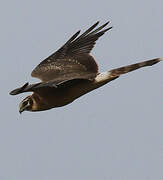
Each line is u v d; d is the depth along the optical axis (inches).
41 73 572.1
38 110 565.3
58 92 546.6
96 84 534.6
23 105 565.3
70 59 583.2
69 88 542.0
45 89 547.2
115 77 528.1
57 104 556.4
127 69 526.3
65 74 563.8
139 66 523.8
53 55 589.3
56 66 577.3
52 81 505.7
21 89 462.3
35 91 550.9
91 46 591.5
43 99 554.3
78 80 535.5
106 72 532.7
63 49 591.8
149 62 521.3
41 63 583.2
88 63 579.8
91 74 536.4
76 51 589.6
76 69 573.3
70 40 594.9
